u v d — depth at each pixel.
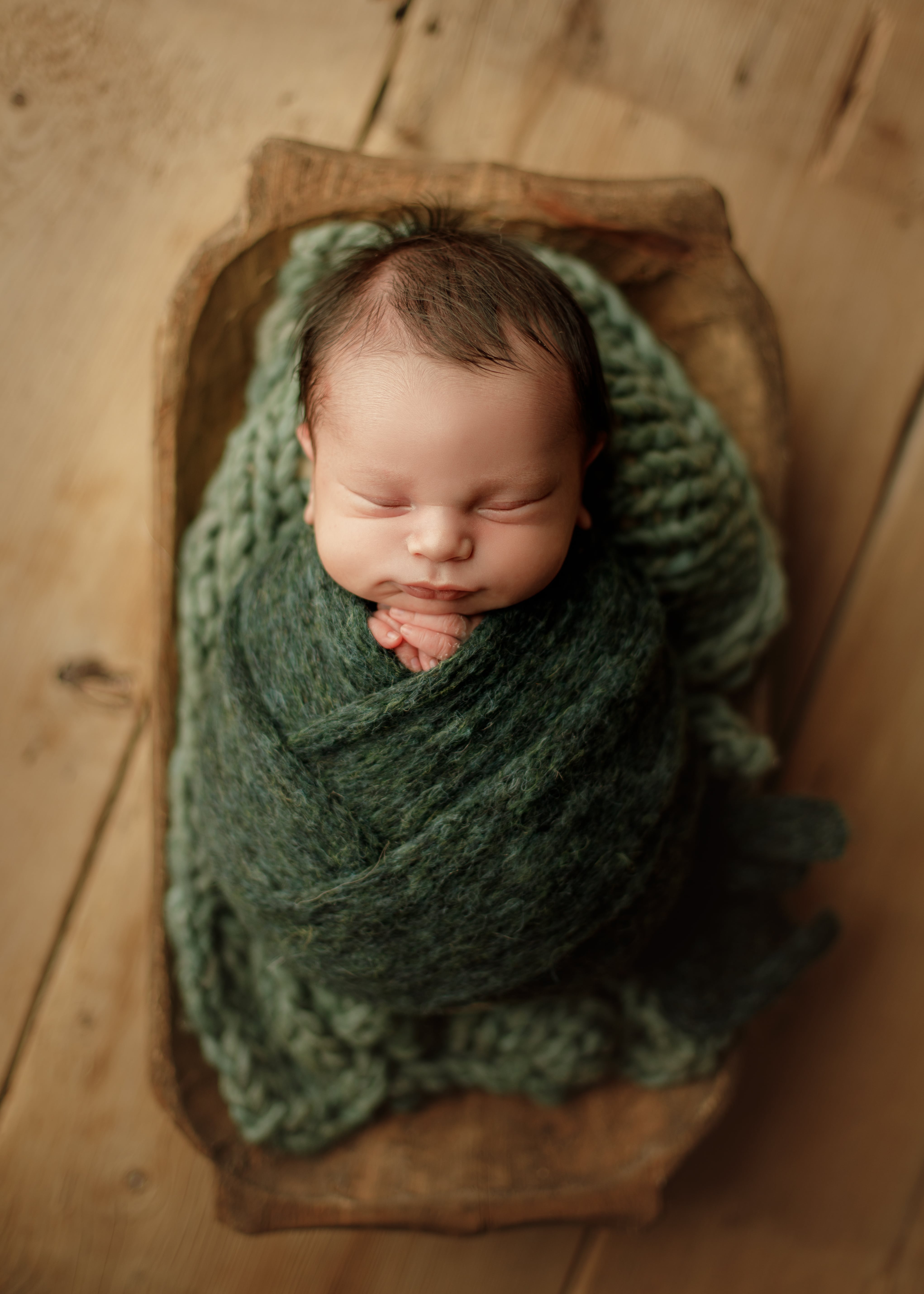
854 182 0.98
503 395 0.55
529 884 0.61
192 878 0.80
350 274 0.62
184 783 0.79
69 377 0.93
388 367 0.56
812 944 0.78
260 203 0.80
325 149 0.81
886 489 0.98
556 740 0.60
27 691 0.93
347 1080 0.82
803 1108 0.99
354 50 0.94
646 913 0.69
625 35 0.96
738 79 0.97
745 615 0.80
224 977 0.81
